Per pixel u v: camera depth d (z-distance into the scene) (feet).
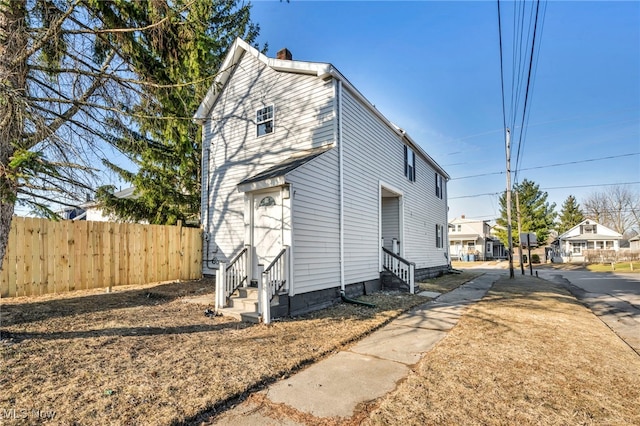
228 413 9.11
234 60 34.96
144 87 17.47
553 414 9.26
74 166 14.03
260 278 19.72
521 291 35.73
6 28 13.00
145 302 23.54
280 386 10.91
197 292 27.84
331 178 26.43
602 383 11.55
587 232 128.06
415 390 10.68
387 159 37.47
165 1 15.76
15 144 11.98
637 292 38.88
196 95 21.77
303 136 29.04
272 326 18.42
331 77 27.53
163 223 42.80
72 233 24.39
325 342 15.61
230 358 13.05
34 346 13.29
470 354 14.37
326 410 9.32
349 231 28.76
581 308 25.90
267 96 32.09
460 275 56.03
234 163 34.27
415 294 31.37
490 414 9.19
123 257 27.63
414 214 45.34
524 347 15.43
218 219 35.06
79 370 11.28
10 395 9.32
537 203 118.21
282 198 22.22
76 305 21.24
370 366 12.87
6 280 20.89
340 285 26.89
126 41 16.62
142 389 10.07
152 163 38.81
